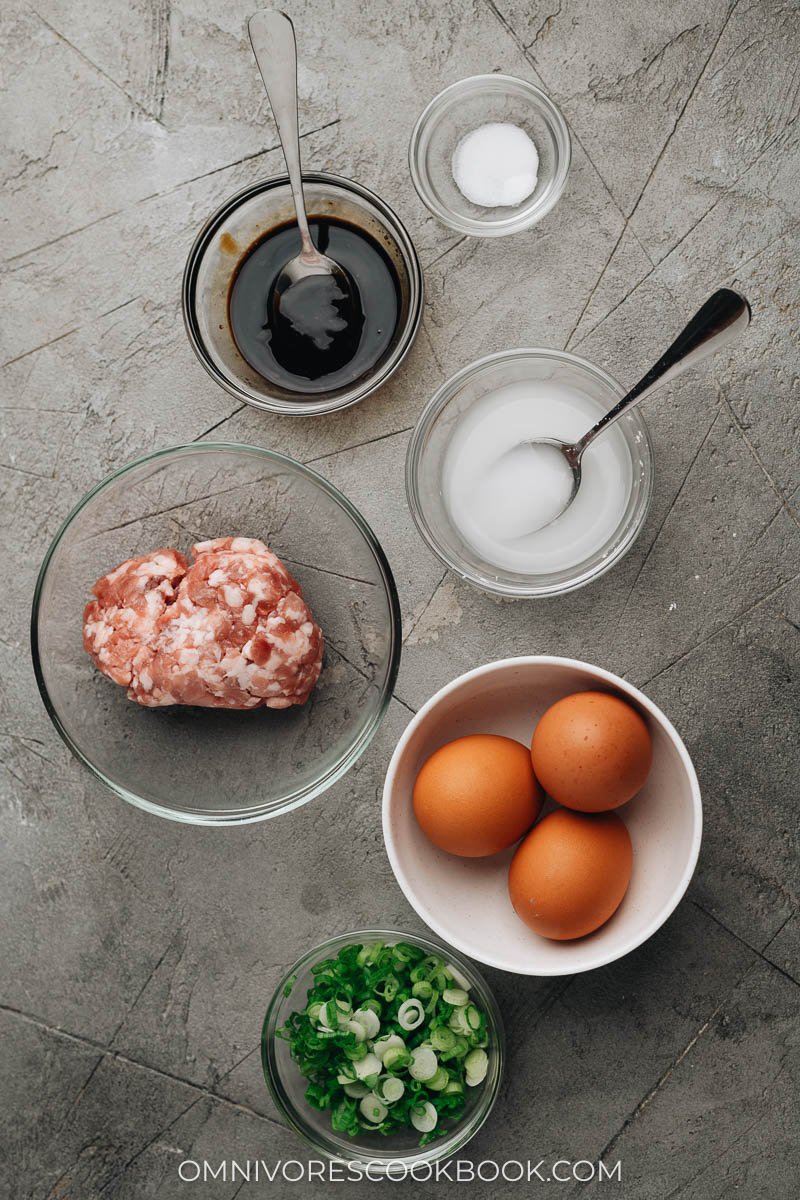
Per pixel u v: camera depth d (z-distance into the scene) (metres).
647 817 0.91
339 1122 0.95
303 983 0.98
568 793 0.83
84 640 0.96
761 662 1.01
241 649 0.91
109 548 0.98
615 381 0.97
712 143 1.01
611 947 0.87
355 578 0.98
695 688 1.01
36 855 1.02
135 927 1.02
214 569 0.92
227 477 0.97
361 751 0.96
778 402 1.01
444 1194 1.01
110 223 1.02
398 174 1.01
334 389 0.99
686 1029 1.01
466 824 0.84
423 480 1.00
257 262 0.98
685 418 1.01
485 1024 0.96
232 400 1.02
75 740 0.99
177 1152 1.03
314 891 1.02
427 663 1.01
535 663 0.88
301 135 1.01
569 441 0.98
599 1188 1.01
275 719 0.99
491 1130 1.02
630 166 1.01
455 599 1.01
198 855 1.02
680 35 1.00
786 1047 1.00
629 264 1.01
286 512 0.98
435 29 1.00
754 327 1.01
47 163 1.02
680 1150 1.01
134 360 1.02
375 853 1.01
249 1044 1.02
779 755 1.01
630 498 0.98
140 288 1.02
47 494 1.03
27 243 1.03
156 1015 1.02
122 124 1.02
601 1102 1.01
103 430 1.03
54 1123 1.04
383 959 0.96
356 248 0.99
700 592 1.01
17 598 1.03
